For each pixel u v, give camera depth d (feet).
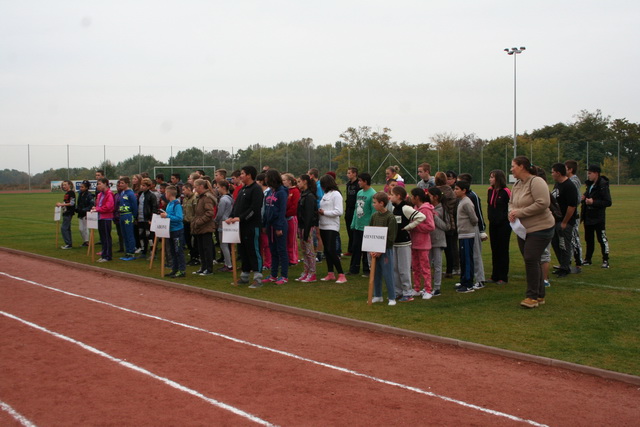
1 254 48.06
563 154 195.31
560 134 266.16
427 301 28.68
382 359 19.93
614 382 17.70
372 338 22.65
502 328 23.43
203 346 21.45
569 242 33.63
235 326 24.50
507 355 20.15
